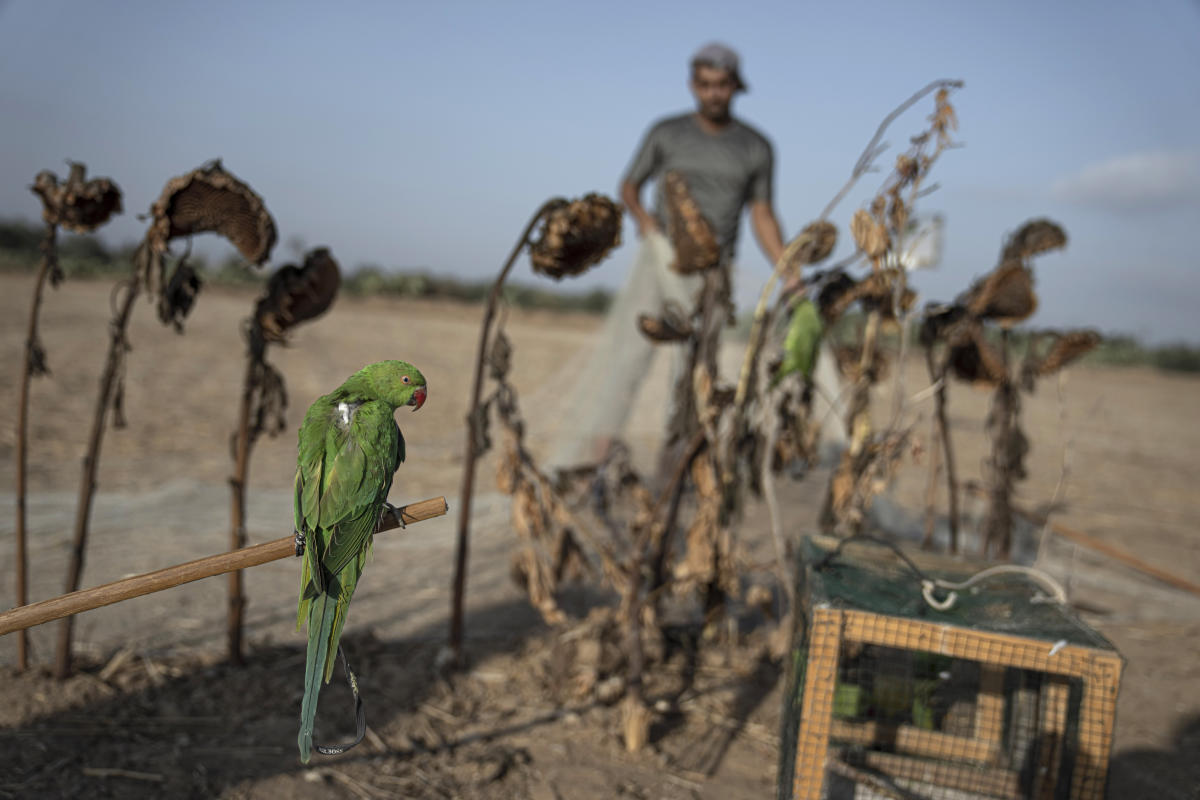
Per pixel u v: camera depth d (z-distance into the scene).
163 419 10.27
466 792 3.66
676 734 4.25
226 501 7.35
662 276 6.17
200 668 4.41
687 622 5.53
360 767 3.75
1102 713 2.63
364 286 38.94
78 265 33.38
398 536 7.16
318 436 2.46
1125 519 9.38
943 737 3.17
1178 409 22.88
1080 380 30.09
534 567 4.50
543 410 10.42
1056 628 2.85
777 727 4.39
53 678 4.13
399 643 4.95
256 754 3.76
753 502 8.41
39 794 3.34
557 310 40.84
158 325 18.20
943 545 7.07
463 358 19.23
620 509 7.02
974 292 4.56
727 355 6.68
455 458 9.89
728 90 5.61
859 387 4.46
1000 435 5.13
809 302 4.27
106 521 6.53
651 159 5.97
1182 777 4.09
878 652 3.29
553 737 4.13
